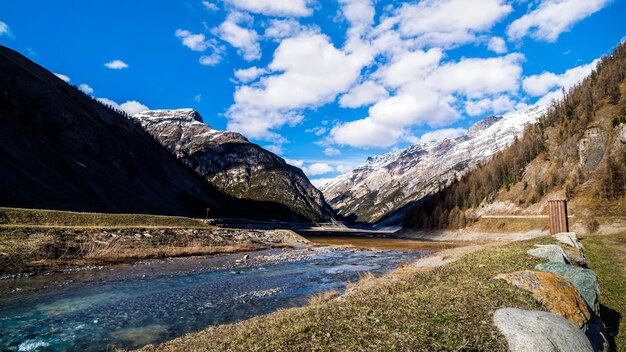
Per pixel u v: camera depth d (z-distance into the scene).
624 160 103.00
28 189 75.44
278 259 53.28
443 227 143.62
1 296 23.75
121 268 37.91
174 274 36.34
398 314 11.05
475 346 8.85
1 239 34.38
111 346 16.05
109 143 145.50
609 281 20.98
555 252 19.83
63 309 21.77
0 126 90.25
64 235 40.84
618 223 87.88
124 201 116.19
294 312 13.70
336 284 33.03
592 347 9.80
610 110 126.94
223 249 58.62
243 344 9.80
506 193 143.25
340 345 8.95
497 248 26.92
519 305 11.51
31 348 15.64
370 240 122.56
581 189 110.06
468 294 12.78
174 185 188.38
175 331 18.44
